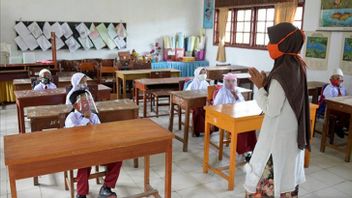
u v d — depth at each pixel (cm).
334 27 516
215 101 361
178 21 840
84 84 315
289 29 175
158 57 813
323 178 316
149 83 496
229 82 367
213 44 823
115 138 213
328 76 534
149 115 532
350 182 308
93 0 733
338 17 508
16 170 178
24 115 377
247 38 724
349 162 357
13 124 473
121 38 776
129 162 343
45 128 293
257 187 197
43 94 379
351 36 491
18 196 270
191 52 846
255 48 690
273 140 185
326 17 527
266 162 191
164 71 577
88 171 250
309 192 286
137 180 303
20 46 682
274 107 179
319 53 545
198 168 333
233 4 734
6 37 669
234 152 278
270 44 182
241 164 323
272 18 654
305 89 184
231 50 764
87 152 195
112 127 237
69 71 685
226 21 763
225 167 313
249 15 712
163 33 828
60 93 385
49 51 711
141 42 806
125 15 775
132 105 330
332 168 340
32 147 194
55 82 458
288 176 192
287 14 600
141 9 789
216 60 809
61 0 703
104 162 205
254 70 191
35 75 527
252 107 302
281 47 177
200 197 273
